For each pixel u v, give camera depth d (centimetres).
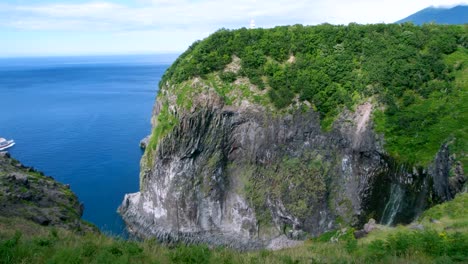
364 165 6906
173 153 7425
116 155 10338
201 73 7812
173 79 8106
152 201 7575
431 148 6138
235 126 7525
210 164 7431
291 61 8088
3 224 2511
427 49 7594
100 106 17900
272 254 2106
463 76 6881
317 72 7688
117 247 1908
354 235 3606
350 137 7069
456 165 5112
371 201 6781
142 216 7575
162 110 8025
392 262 1812
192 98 7481
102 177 8856
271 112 7394
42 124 14000
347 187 7081
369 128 6875
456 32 7769
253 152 7444
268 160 7375
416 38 7781
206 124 7475
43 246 1833
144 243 2141
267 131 7381
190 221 7331
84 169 9288
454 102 6506
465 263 1742
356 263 1853
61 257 1670
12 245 1720
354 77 7512
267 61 8044
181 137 7400
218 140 7481
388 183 6581
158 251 1953
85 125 13888
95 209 7556
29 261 1622
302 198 7056
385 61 7475
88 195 8006
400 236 2230
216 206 7406
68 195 3734
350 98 7288
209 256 1864
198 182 7406
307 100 7406
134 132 12850
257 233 7156
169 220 7381
